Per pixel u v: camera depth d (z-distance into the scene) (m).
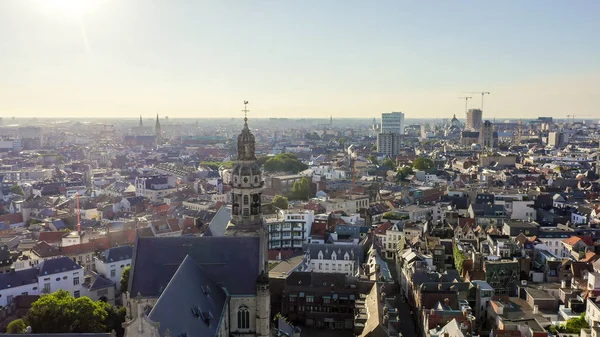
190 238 130.75
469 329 147.25
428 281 187.88
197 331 96.69
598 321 136.00
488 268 194.12
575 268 196.50
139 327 82.12
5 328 167.62
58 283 197.50
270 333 131.88
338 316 185.38
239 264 126.50
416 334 173.62
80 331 141.62
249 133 156.25
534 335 138.75
